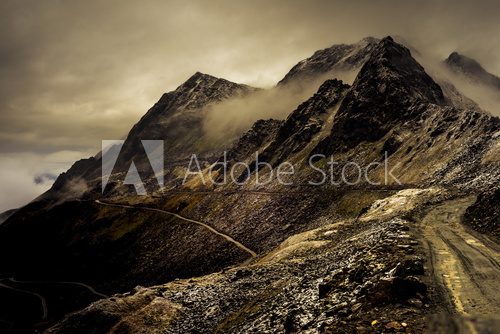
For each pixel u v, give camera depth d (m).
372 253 27.05
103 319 48.97
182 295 54.16
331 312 18.70
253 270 55.72
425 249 27.78
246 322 33.66
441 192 82.00
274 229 157.12
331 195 155.75
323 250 58.69
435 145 135.38
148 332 45.81
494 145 102.50
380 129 183.38
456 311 16.08
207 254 166.62
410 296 17.61
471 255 26.09
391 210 82.69
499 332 6.56
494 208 38.62
